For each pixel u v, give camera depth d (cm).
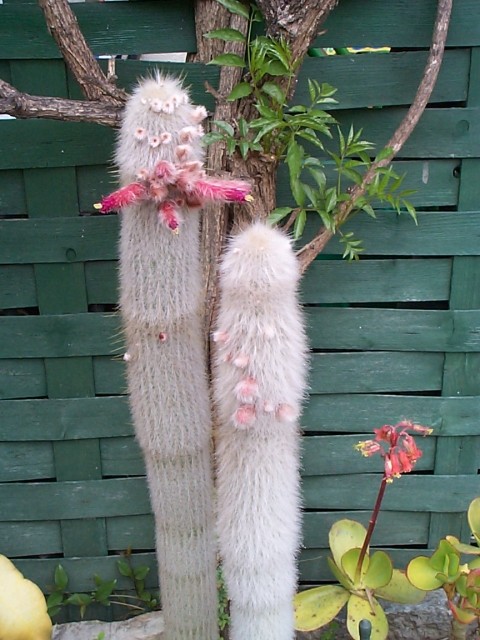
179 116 48
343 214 68
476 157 72
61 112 60
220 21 66
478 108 70
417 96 66
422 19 67
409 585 77
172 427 55
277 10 60
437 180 73
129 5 66
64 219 73
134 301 52
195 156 50
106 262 76
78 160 71
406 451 64
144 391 54
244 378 49
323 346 79
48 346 77
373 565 76
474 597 69
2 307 76
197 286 54
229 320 49
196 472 58
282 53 59
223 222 68
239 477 52
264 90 62
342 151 66
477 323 77
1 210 73
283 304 48
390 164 72
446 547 72
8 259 74
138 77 69
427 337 78
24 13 66
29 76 69
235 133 65
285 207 70
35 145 71
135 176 48
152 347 53
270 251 47
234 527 53
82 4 66
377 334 78
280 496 53
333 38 68
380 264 76
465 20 67
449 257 76
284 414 50
